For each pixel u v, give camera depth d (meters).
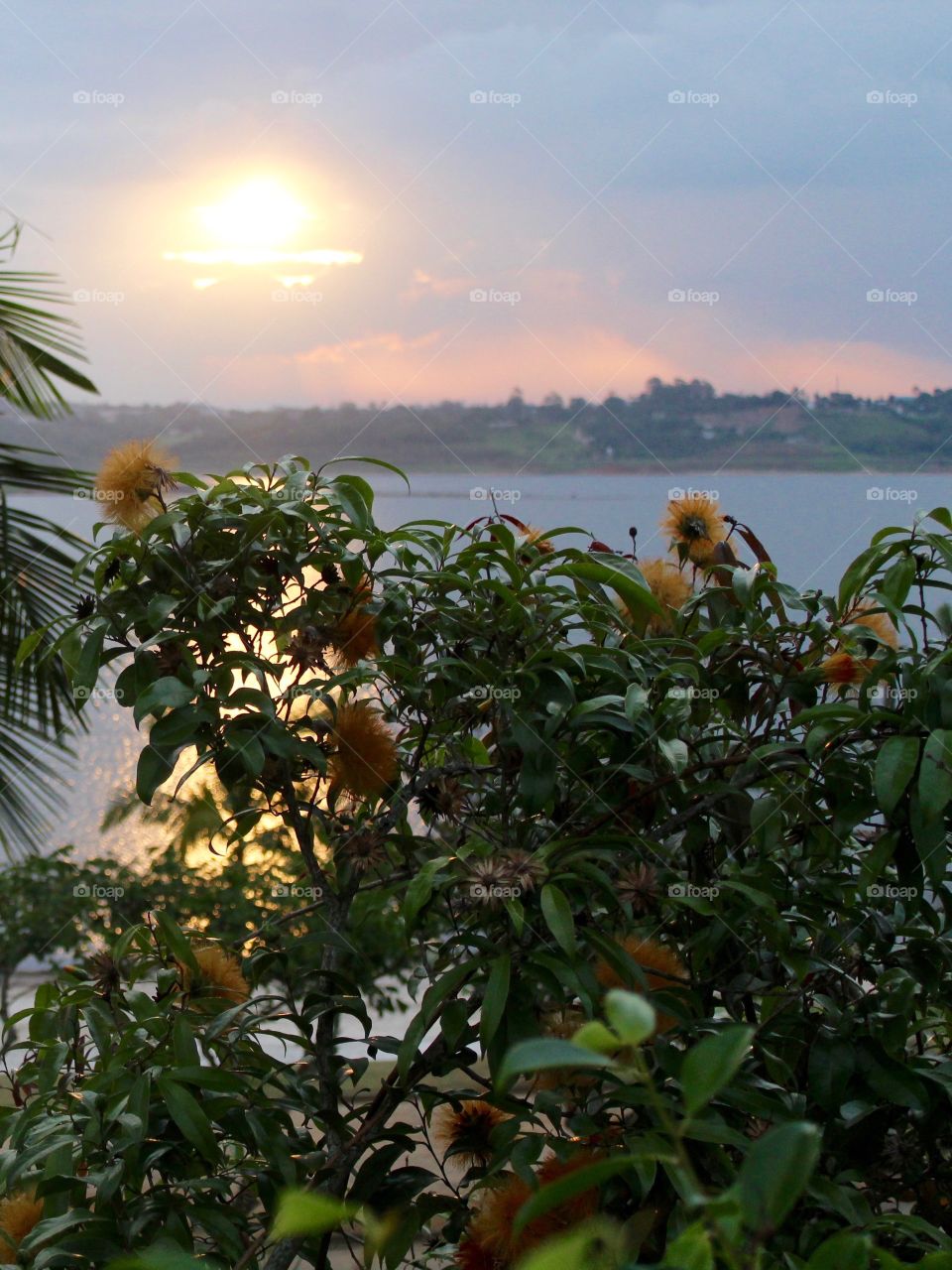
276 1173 1.10
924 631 1.16
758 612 1.24
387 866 1.28
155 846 3.18
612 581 1.18
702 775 1.28
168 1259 0.35
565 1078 1.09
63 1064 1.12
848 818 1.07
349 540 1.21
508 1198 0.98
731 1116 1.07
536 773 1.13
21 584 3.17
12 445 3.15
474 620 1.24
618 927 1.23
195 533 1.19
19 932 3.23
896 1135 1.21
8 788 3.23
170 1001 1.13
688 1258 0.35
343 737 1.15
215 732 1.14
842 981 1.25
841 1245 0.47
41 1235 0.96
